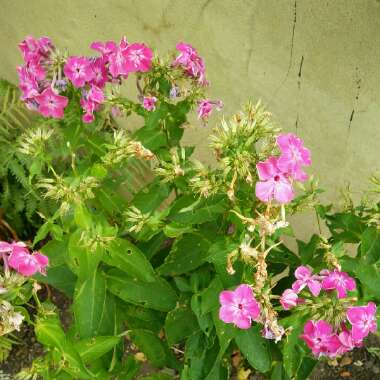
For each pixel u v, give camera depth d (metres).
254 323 0.43
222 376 0.47
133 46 0.40
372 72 0.45
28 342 0.67
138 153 0.39
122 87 0.65
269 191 0.35
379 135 0.48
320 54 0.47
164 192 0.43
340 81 0.47
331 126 0.50
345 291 0.37
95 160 0.44
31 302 0.70
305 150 0.35
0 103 0.74
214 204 0.40
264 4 0.48
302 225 0.58
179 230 0.42
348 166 0.52
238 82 0.55
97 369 0.46
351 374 0.62
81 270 0.41
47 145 0.63
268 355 0.43
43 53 0.41
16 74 0.79
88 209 0.44
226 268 0.40
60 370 0.43
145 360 0.62
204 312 0.41
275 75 0.51
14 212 0.73
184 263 0.44
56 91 0.41
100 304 0.43
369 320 0.36
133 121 0.66
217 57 0.55
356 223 0.42
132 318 0.50
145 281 0.43
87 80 0.40
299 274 0.37
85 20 0.66
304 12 0.46
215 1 0.52
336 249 0.39
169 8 0.56
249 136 0.37
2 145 0.70
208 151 0.62
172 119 0.44
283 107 0.53
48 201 0.70
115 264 0.42
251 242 0.39
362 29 0.44
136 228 0.42
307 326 0.38
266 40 0.50
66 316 0.69
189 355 0.47
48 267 0.45
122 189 0.71
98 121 0.47
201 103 0.43
